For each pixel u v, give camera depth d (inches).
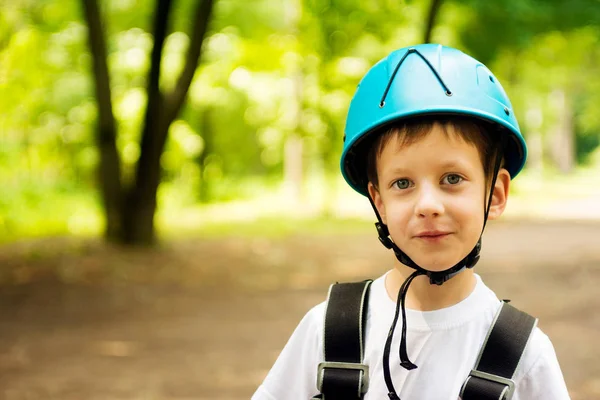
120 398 192.9
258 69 724.7
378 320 59.1
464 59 56.6
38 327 281.6
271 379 63.3
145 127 466.0
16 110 724.0
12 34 577.3
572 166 1845.5
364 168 60.5
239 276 409.1
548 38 532.1
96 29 453.7
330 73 677.9
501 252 510.3
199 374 217.2
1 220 602.9
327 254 508.7
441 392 55.7
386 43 523.8
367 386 56.9
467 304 57.3
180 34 623.2
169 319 298.5
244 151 1218.0
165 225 694.5
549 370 55.2
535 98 1327.5
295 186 965.2
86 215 703.1
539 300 329.7
